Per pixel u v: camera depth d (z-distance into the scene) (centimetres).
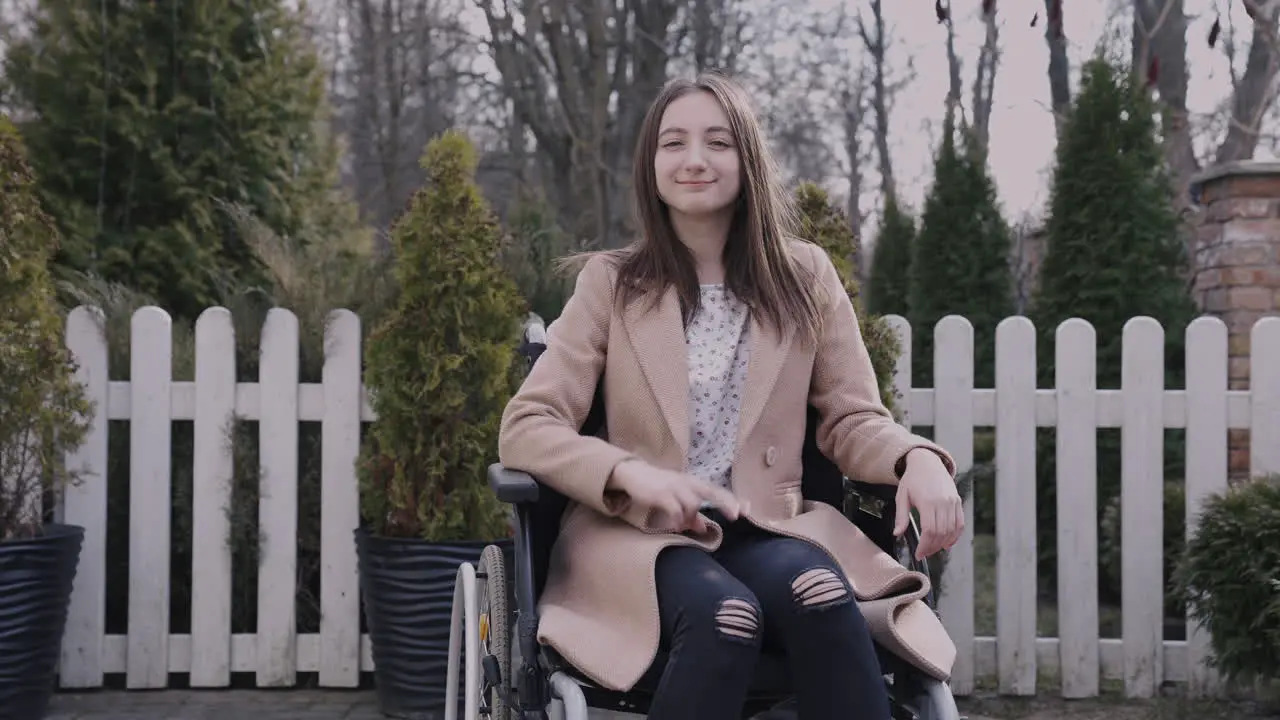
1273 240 546
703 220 244
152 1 568
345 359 426
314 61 635
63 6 567
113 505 450
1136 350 424
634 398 234
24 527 377
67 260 548
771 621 200
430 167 401
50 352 375
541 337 259
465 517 394
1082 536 425
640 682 201
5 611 360
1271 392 420
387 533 402
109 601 460
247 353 446
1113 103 576
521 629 208
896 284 992
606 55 1364
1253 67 1112
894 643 200
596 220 1367
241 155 590
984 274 781
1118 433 544
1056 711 412
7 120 378
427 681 387
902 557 233
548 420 224
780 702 214
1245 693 417
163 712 400
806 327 239
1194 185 602
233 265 582
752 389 233
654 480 204
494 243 403
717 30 1415
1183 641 455
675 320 237
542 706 205
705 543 214
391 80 1606
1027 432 427
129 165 569
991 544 751
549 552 240
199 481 424
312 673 449
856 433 230
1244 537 371
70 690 424
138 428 423
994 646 430
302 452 450
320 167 651
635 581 204
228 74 592
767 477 232
